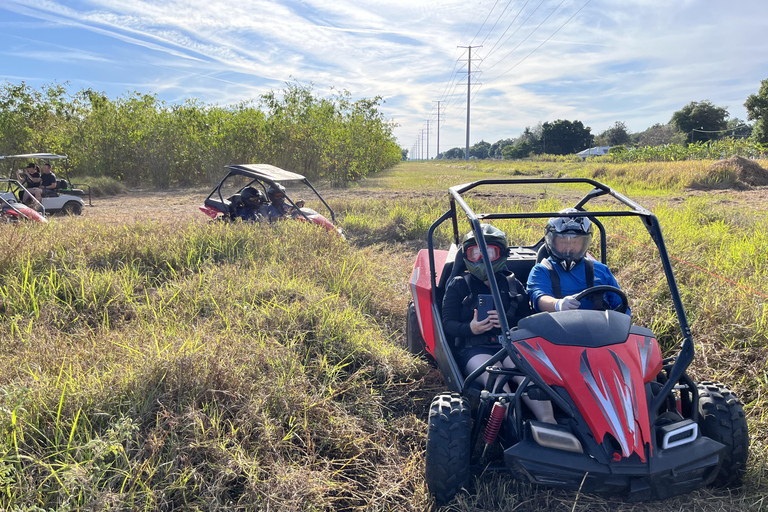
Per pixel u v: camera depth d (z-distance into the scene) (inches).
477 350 137.6
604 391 104.3
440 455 106.3
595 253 266.7
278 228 328.8
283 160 1062.4
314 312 190.4
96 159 1097.4
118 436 111.0
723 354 163.2
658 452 99.6
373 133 1075.3
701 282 215.3
